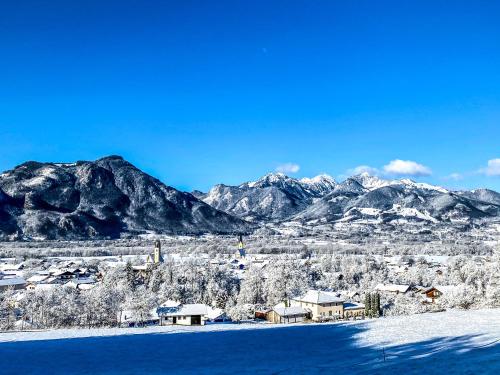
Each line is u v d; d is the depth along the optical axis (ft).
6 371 138.41
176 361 149.59
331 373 114.73
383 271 593.83
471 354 123.95
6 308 330.75
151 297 354.33
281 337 199.31
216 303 411.75
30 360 155.12
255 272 462.60
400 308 352.90
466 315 230.07
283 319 323.57
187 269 497.46
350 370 116.47
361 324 224.74
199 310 307.58
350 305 369.50
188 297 427.33
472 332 167.84
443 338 158.61
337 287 518.37
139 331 239.50
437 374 102.53
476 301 314.76
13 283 497.87
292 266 552.41
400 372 107.96
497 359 113.39
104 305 305.32
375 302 331.77
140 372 132.77
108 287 363.76
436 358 121.90
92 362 150.41
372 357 134.92
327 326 229.66
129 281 456.86
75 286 422.41
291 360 142.31
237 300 421.18
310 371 119.44
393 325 208.64
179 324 297.74
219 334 218.38
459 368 106.52
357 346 160.66
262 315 353.10
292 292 413.59
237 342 189.16
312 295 359.46
